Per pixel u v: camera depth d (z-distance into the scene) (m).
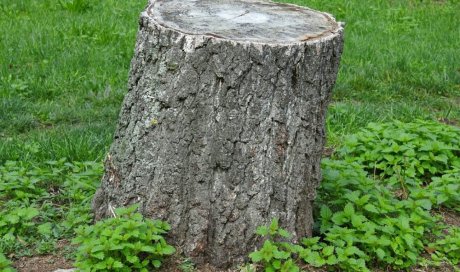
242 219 2.46
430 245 2.69
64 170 3.05
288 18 2.64
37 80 4.01
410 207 2.75
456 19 5.61
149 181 2.49
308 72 2.45
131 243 2.42
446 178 2.97
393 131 3.27
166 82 2.44
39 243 2.59
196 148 2.44
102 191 2.63
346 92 4.04
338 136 3.47
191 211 2.47
